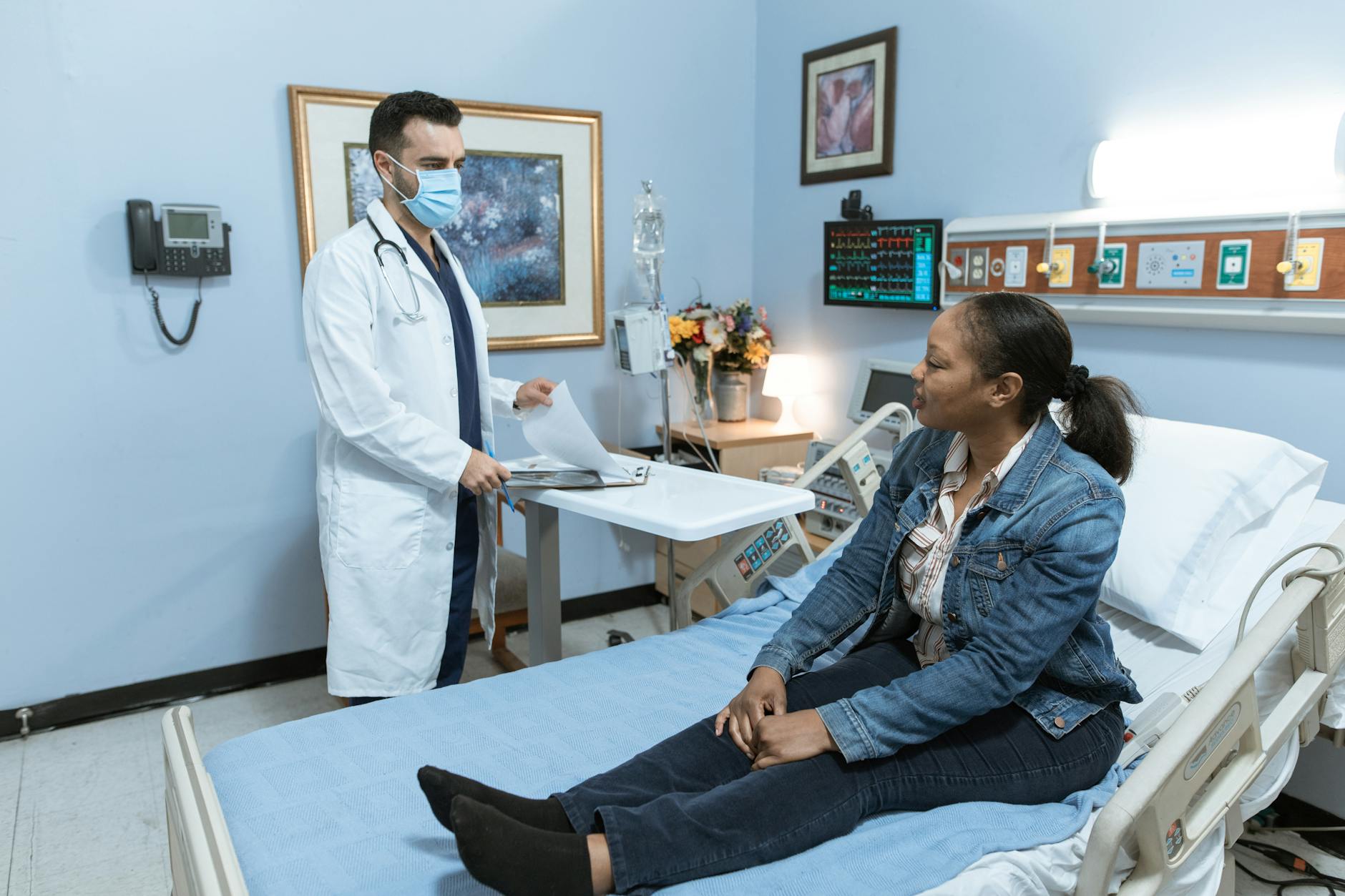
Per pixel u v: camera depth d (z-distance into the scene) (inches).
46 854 77.9
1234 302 77.4
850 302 115.1
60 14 90.4
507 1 112.0
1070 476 47.1
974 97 101.2
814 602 56.1
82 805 85.2
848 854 43.9
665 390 116.0
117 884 74.2
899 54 109.8
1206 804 49.4
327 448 76.5
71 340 95.3
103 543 99.7
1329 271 71.0
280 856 43.4
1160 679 63.1
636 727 56.8
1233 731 48.6
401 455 71.1
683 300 132.2
